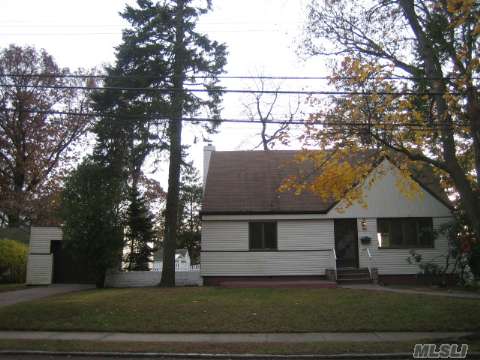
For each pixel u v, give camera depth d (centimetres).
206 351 1009
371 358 972
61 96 3759
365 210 2278
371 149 1400
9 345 1055
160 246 3834
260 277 2250
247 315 1330
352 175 1421
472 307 1367
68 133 3847
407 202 2280
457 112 1281
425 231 2253
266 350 1014
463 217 1944
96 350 1020
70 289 2148
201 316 1327
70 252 2214
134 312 1372
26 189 3772
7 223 4119
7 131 3644
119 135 2211
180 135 2136
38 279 2411
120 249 2244
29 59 3603
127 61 2128
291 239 2281
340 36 1577
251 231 2302
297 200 2348
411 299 1499
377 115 1338
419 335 1150
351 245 2294
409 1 1390
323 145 1395
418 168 1639
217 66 2133
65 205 2175
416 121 1328
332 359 970
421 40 1369
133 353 999
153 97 2098
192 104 2069
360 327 1217
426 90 1370
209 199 2372
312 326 1233
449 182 1695
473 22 1203
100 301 1530
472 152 1560
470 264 1981
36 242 2450
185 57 2083
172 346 1052
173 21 2138
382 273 2227
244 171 2603
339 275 2153
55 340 1109
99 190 2192
